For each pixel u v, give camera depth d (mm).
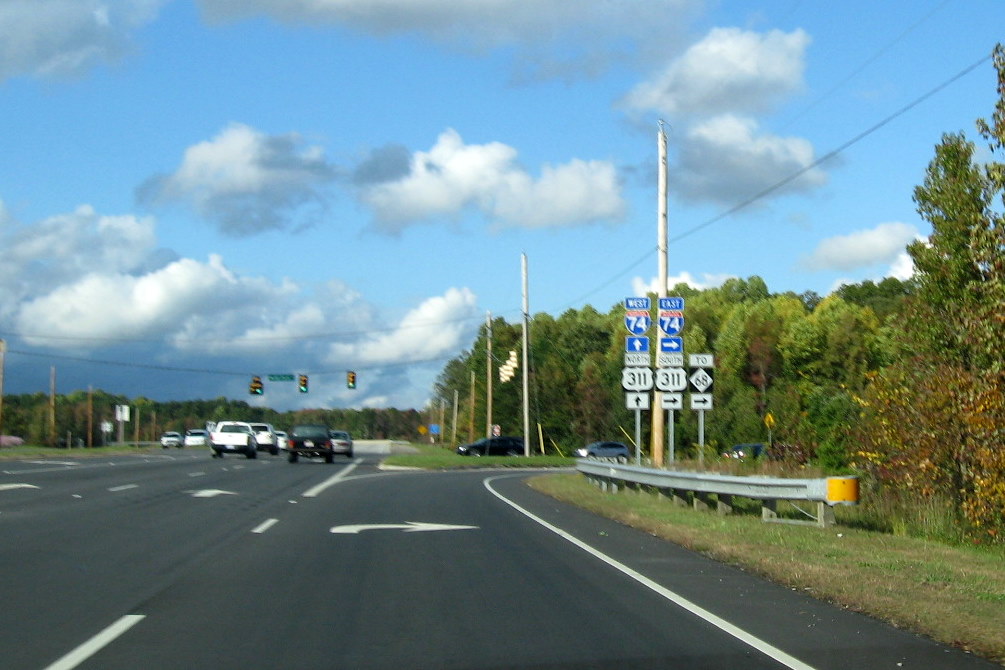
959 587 11719
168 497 24969
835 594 11289
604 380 89062
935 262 19156
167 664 8188
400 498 26500
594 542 16703
